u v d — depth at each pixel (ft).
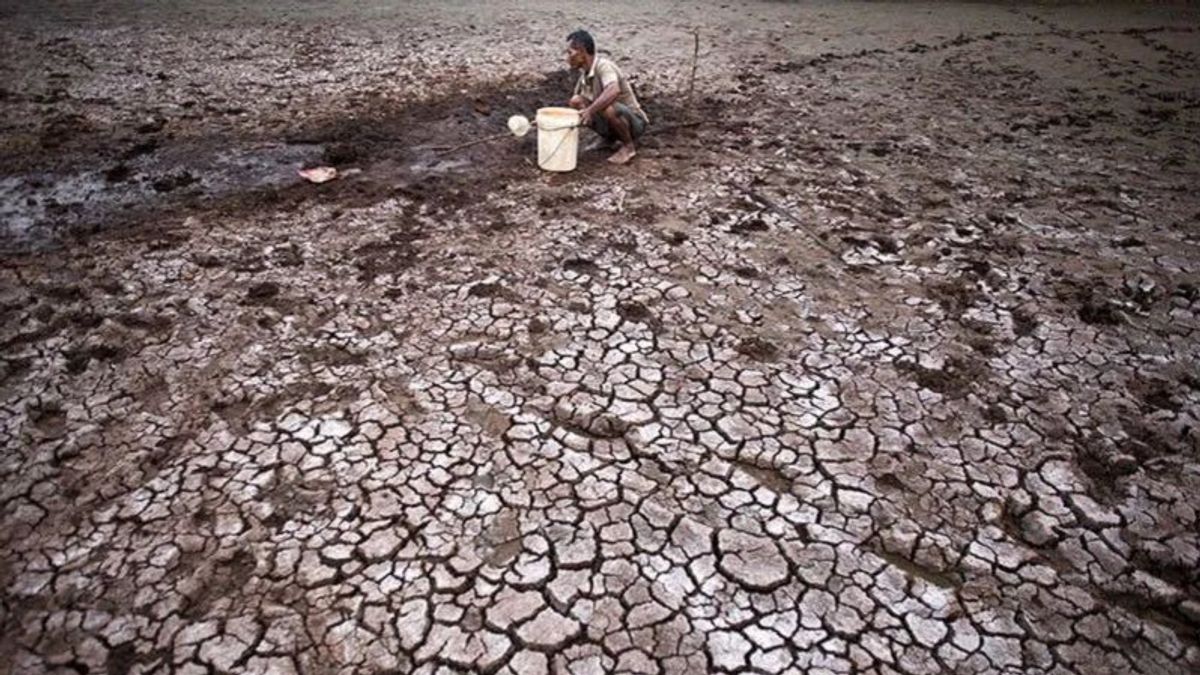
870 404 7.80
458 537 6.13
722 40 24.58
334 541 6.04
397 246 10.71
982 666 5.27
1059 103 18.26
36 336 8.37
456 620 5.46
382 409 7.49
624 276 10.07
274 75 18.58
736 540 6.19
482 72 19.65
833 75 20.52
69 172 12.69
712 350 8.59
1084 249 11.06
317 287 9.59
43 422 7.18
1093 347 8.80
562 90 18.37
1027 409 7.78
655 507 6.48
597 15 28.40
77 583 5.62
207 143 14.24
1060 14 31.14
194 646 5.22
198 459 6.79
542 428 7.32
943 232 11.51
